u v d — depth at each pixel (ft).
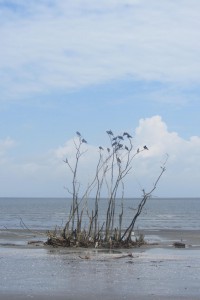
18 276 55.93
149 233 146.41
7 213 346.33
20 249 91.25
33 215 313.12
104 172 101.86
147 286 49.44
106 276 56.24
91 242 97.14
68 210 424.87
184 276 56.59
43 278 54.39
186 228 185.16
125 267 64.85
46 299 42.80
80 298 43.32
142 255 82.58
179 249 95.09
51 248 93.50
